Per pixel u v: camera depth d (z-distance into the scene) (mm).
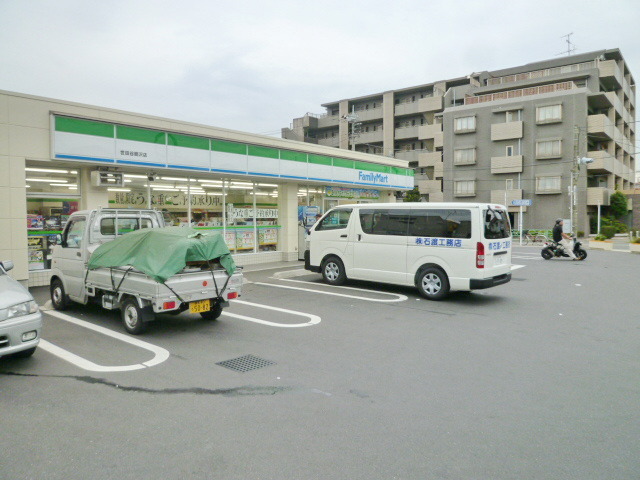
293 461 3105
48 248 10312
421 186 43062
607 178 38500
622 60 41906
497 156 37594
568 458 3170
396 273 9516
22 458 3135
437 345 5965
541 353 5637
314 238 11117
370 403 4113
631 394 4336
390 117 47906
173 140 11375
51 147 9445
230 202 13992
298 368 5055
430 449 3285
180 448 3277
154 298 5902
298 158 14914
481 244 8352
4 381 4605
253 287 10484
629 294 9766
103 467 3021
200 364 5168
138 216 8039
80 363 5176
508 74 45156
